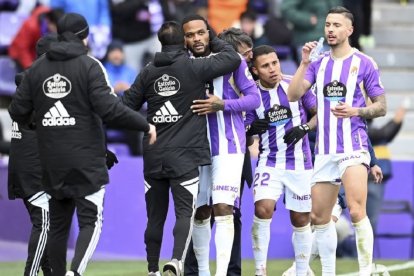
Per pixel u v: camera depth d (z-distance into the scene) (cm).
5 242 3856
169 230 3656
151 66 2562
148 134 2358
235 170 2581
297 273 2734
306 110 2716
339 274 3114
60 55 2314
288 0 4538
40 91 2330
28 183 2617
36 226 2625
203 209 2656
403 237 3909
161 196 2584
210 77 2541
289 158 2686
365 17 4953
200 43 2580
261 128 2681
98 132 2334
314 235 2852
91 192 2322
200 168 2633
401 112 3844
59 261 2386
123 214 3706
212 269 3272
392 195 3900
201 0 4497
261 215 2697
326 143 2600
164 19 4481
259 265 2711
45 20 4244
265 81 2677
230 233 2573
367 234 2573
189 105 2541
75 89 2306
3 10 4700
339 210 2939
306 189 2697
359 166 2573
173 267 2441
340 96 2589
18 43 4272
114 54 4125
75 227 3691
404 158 4547
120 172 3706
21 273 3173
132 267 3356
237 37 2691
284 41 4494
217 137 2588
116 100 2302
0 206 3872
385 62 5031
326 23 2603
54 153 2322
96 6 4322
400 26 5294
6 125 4378
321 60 2619
